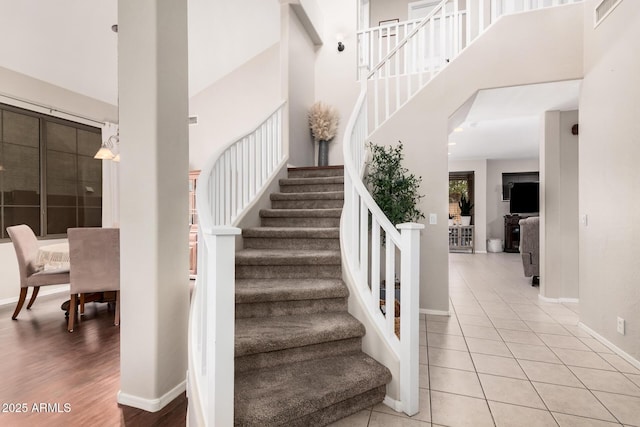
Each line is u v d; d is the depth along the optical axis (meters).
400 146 3.88
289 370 1.95
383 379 1.93
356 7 5.11
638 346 2.45
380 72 4.82
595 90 3.06
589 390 2.14
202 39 4.98
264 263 2.62
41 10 3.53
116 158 4.10
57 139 4.72
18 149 4.28
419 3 6.18
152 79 1.94
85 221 5.08
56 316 3.61
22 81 4.24
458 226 9.76
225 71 5.81
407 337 1.90
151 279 1.94
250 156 3.34
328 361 2.06
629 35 2.54
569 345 2.88
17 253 3.54
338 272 2.63
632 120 2.49
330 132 4.90
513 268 6.89
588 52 3.21
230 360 1.39
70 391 2.10
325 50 5.20
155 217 1.94
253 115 5.70
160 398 1.94
